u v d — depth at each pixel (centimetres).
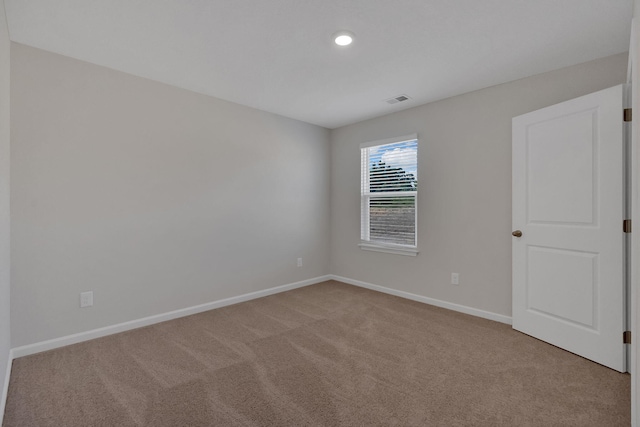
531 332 264
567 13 192
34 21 199
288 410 170
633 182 150
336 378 201
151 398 180
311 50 237
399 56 246
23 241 228
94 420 162
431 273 352
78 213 252
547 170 249
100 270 263
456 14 193
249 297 369
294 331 277
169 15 193
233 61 254
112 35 216
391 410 170
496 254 302
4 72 180
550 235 248
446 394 184
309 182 438
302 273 431
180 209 311
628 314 207
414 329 281
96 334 261
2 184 172
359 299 371
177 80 292
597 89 249
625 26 205
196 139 321
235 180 355
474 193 316
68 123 246
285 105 362
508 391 187
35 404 175
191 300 320
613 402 176
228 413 167
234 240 356
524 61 253
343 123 437
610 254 212
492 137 303
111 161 268
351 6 186
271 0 180
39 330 236
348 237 444
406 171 378
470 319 306
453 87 307
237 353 235
